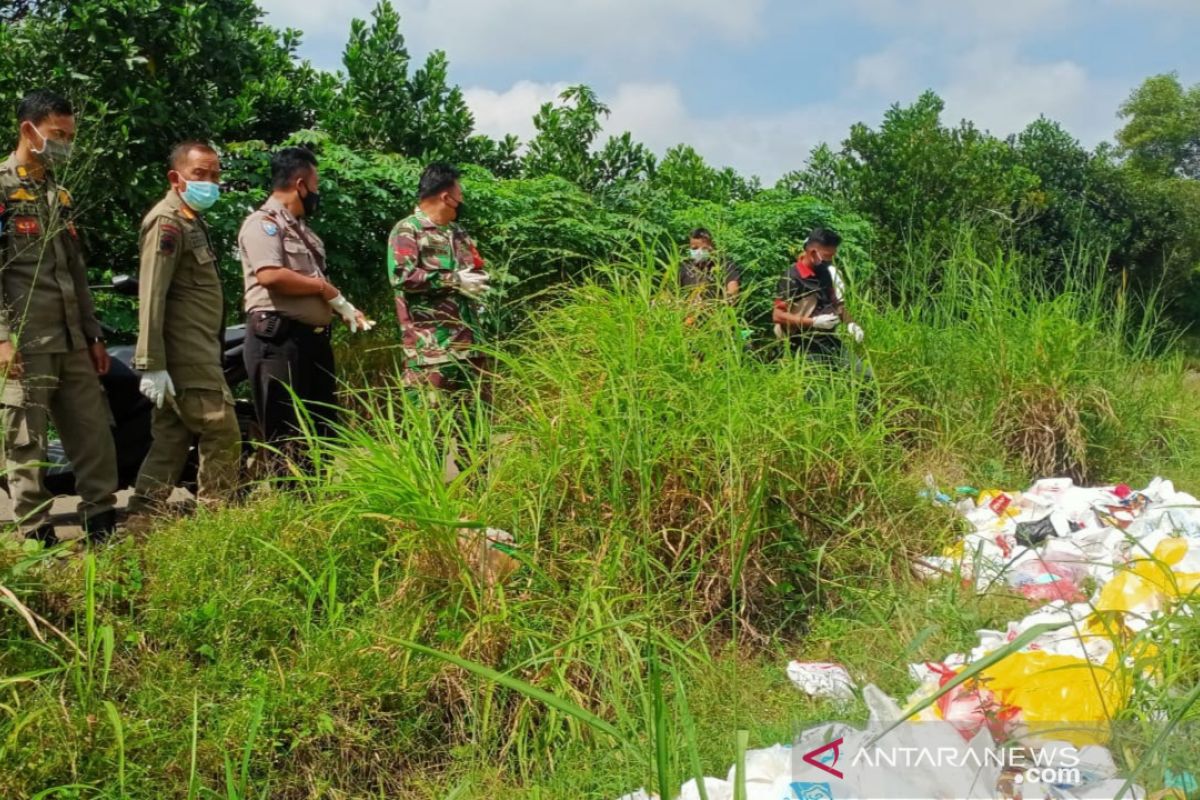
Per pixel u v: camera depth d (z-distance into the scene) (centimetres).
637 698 346
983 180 1484
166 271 453
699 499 429
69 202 455
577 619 359
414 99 1111
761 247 1145
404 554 384
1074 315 702
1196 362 873
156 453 479
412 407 415
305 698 316
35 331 439
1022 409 662
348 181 833
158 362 452
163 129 788
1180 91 4106
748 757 313
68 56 740
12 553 341
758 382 491
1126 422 689
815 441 480
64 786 264
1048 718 307
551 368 461
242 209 778
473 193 842
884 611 430
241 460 509
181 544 383
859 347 675
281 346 493
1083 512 558
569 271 834
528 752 334
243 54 877
